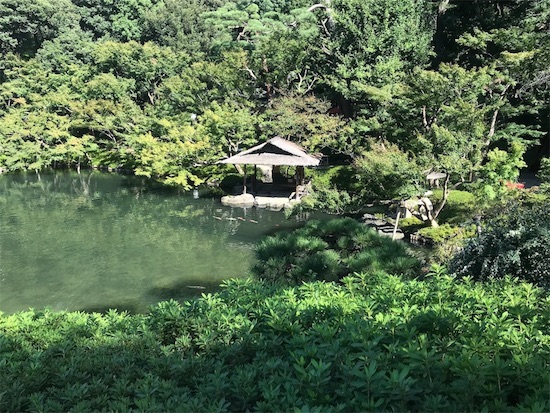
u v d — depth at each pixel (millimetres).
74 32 51094
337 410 2672
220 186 32844
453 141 18203
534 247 7504
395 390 2678
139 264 18625
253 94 34938
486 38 23266
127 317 6121
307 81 34188
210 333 4465
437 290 4770
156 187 33562
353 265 9719
